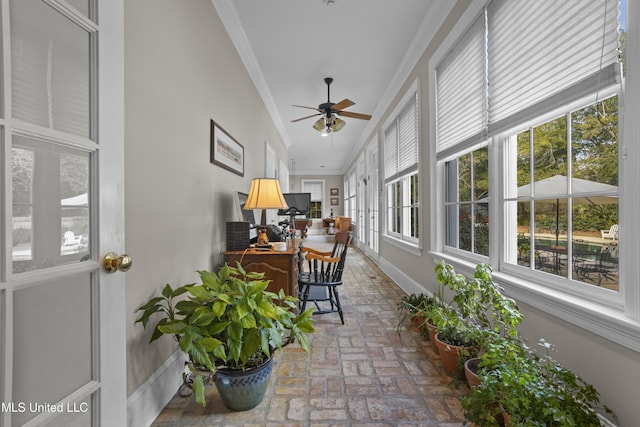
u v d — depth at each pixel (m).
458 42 2.21
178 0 1.66
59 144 0.76
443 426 1.31
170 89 1.57
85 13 0.86
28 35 0.70
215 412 1.41
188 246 1.79
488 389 1.10
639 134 0.99
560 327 1.33
